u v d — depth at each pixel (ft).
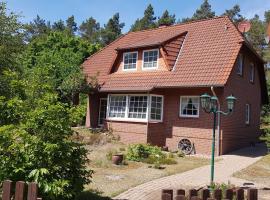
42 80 28.43
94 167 47.57
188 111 71.05
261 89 89.40
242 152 69.00
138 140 73.77
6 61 56.75
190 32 81.51
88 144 68.28
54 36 115.96
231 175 46.60
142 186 38.01
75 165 25.13
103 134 76.28
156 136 73.61
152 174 45.11
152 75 76.23
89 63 95.40
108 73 86.28
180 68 73.10
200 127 68.69
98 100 88.69
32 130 23.71
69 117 24.52
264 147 76.69
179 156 63.21
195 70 70.13
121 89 77.25
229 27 75.77
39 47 113.50
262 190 38.29
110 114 81.41
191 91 70.54
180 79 70.28
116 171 45.91
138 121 74.28
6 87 40.65
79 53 104.53
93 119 88.89
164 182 40.65
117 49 83.41
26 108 24.45
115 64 85.81
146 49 78.95
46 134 23.52
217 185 34.99
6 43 57.47
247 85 78.48
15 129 23.21
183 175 45.57
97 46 116.67
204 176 45.27
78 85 82.43
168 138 73.41
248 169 50.93
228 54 69.15
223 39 73.36
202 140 68.18
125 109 77.87
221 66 67.46
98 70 90.12
